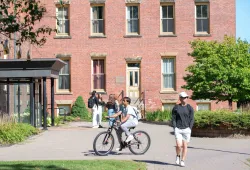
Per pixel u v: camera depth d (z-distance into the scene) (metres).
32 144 22.17
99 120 31.19
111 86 42.56
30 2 11.49
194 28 42.47
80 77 42.72
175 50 42.41
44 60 28.41
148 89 42.44
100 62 43.00
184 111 16.12
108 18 42.84
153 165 15.98
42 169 14.23
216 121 25.36
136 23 42.88
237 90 31.73
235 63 32.09
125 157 17.89
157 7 42.66
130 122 18.56
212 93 33.16
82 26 42.84
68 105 42.69
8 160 17.11
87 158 17.56
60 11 42.94
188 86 33.41
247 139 24.73
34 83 29.75
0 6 11.21
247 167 15.68
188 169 15.23
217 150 20.34
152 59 42.44
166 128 30.67
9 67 28.42
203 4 42.59
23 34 11.84
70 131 28.41
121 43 42.69
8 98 29.05
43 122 30.44
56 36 42.66
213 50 33.03
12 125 24.45
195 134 26.17
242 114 25.33
